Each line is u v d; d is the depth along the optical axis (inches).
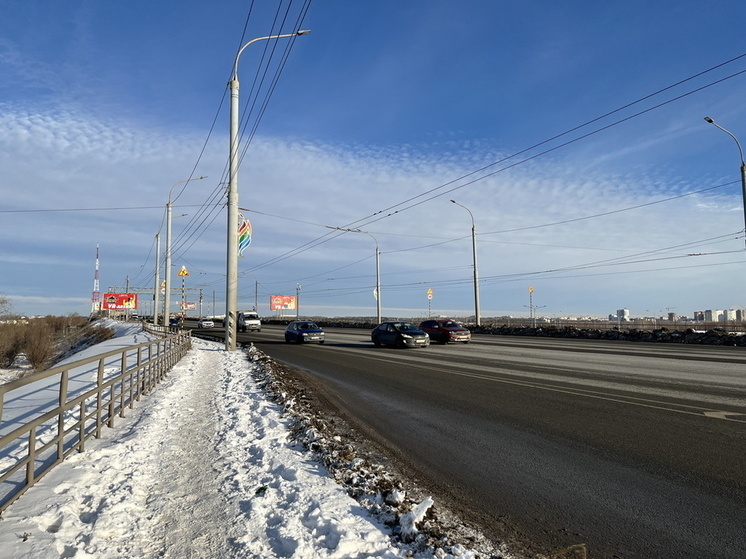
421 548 146.3
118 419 308.7
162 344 602.5
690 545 152.9
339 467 219.0
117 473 205.5
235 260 896.3
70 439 253.3
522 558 144.9
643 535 160.2
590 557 146.5
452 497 195.3
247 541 149.0
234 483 197.6
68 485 185.3
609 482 207.8
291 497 182.1
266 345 1149.1
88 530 151.2
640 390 418.0
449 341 1068.5
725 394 392.2
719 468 219.3
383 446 270.4
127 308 4379.9
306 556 138.0
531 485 207.3
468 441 277.3
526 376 519.8
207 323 3139.8
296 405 361.7
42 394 388.5
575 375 519.8
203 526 159.8
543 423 311.3
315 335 1186.6
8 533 143.0
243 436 271.0
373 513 171.6
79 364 228.1
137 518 165.2
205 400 383.6
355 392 454.9
